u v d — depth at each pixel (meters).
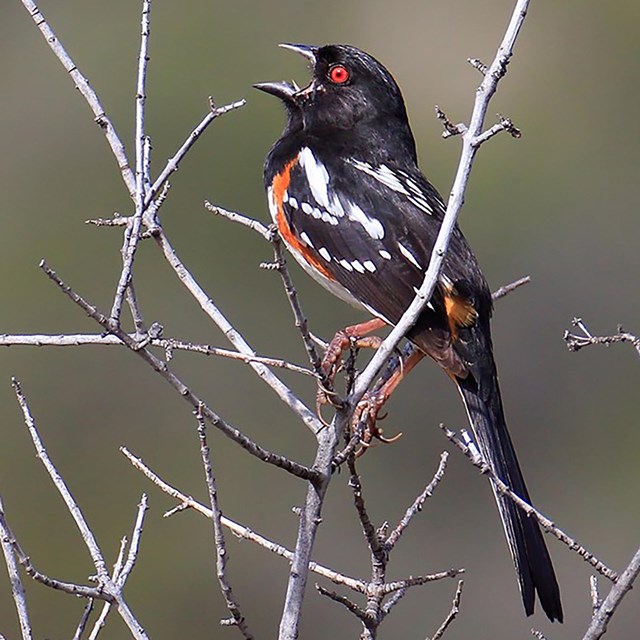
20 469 14.39
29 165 16.36
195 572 13.77
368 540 5.39
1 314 15.19
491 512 14.41
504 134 17.22
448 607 14.01
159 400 14.70
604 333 16.09
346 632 13.29
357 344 5.98
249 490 14.31
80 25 17.00
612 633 13.88
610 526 15.31
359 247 6.94
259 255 15.34
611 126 17.48
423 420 14.70
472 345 6.68
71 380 14.84
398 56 17.80
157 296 15.30
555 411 15.75
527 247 16.53
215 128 16.19
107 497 14.28
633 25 17.44
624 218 16.78
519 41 17.98
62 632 13.12
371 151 7.29
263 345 15.05
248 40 17.11
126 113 16.58
